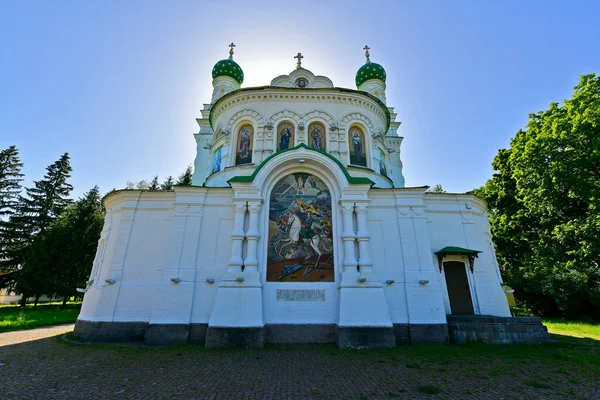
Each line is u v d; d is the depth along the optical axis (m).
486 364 10.71
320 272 15.45
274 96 21.30
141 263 16.48
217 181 20.08
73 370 10.06
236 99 21.66
